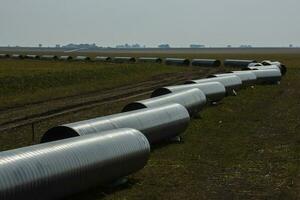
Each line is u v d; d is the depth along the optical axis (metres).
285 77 57.03
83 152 13.35
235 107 32.66
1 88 40.06
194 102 26.88
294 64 83.38
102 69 61.16
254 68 50.97
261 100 36.38
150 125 19.56
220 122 26.77
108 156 14.01
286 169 17.50
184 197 14.48
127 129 15.88
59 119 28.08
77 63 82.19
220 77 38.75
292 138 22.98
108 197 14.15
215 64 78.75
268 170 17.41
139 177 16.31
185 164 18.12
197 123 26.19
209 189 15.29
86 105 34.00
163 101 23.81
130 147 14.98
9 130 24.66
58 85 46.41
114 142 14.60
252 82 44.84
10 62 84.31
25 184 11.36
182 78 56.94
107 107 32.94
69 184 12.71
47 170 12.03
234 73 44.22
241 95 38.91
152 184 15.61
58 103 34.41
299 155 19.62
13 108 32.03
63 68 63.69
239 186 15.61
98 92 42.25
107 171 14.02
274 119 28.14
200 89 31.14
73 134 15.80
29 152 12.27
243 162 18.53
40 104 33.88
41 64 77.56
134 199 14.10
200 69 72.81
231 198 14.49
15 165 11.48
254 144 21.64
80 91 41.94
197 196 14.61
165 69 71.44
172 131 21.06
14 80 43.41
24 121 27.44
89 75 54.44
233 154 19.73
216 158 19.09
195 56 132.75
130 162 14.94
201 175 16.77
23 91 40.88
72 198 13.73
